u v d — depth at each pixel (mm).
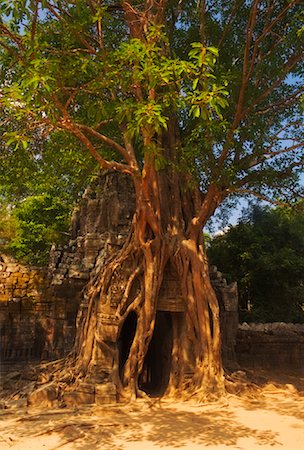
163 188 15812
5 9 9469
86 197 18938
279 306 27578
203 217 15172
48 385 13117
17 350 20156
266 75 15453
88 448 8375
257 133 14797
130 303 14305
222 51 15906
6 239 30484
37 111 10344
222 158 14062
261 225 29172
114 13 16047
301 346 21094
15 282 20828
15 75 12766
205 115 9141
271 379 17422
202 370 13516
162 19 13109
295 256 26734
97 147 16203
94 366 13266
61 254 17969
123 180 17734
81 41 11539
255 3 12461
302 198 15430
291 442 8781
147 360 17344
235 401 12688
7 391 16125
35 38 10812
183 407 12156
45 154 14688
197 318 14266
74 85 12070
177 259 14688
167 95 9844
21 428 9938
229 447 8375
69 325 18672
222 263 28703
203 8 15086
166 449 8266
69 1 11391
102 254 15891
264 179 14805
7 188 17547
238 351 19984
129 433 9430
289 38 13109
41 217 26938
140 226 14508
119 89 14797
